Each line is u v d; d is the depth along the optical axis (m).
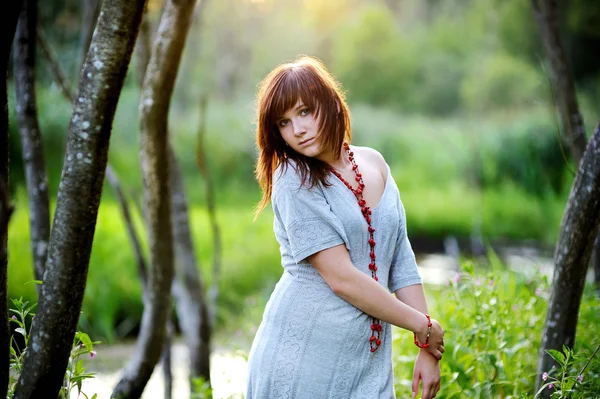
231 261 7.44
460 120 18.95
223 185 13.88
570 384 2.19
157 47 2.62
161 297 3.03
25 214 7.43
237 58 20.41
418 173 15.03
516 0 19.73
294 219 1.97
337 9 22.89
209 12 17.91
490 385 2.59
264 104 2.00
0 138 1.75
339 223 1.97
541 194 12.54
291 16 22.53
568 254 2.32
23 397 1.87
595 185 2.21
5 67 1.72
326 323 1.98
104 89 1.79
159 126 2.73
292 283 2.04
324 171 2.01
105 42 1.78
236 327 5.56
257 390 2.03
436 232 11.59
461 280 2.94
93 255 6.54
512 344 3.00
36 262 2.73
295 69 1.99
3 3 1.65
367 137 16.88
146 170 2.82
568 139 3.53
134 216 7.79
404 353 3.38
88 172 1.82
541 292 3.19
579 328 2.97
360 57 21.00
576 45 19.78
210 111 16.08
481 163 13.53
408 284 2.13
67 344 1.90
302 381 1.98
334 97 2.00
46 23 7.82
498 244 10.52
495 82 17.23
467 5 25.14
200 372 3.66
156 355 3.08
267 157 2.07
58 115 9.27
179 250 3.67
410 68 21.22
